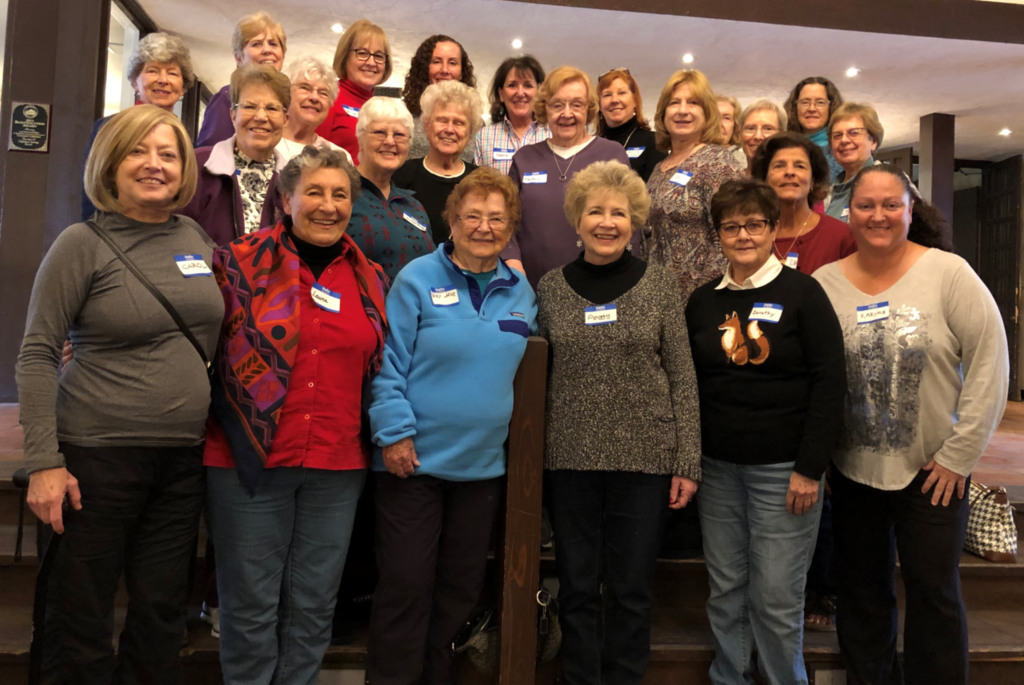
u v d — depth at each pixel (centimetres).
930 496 189
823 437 182
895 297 196
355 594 216
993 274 873
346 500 176
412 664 178
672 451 188
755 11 518
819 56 576
